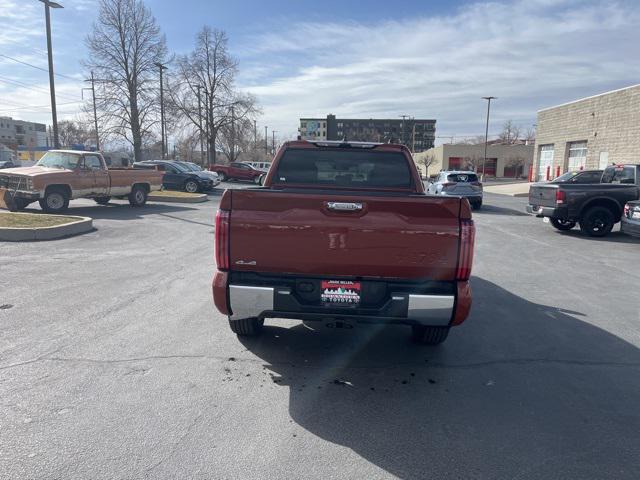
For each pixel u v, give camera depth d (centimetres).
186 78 5172
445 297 391
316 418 359
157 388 397
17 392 384
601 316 622
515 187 4075
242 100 5350
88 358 452
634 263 966
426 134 11338
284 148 580
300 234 396
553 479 294
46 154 1634
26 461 297
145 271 799
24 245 1005
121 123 4606
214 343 498
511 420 363
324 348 498
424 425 353
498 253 1059
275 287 399
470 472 299
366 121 11275
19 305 606
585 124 3272
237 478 287
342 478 291
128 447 314
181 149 7000
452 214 389
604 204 1304
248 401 381
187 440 324
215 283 407
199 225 1363
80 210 1706
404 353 491
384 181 579
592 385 425
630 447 330
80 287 694
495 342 525
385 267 396
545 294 725
